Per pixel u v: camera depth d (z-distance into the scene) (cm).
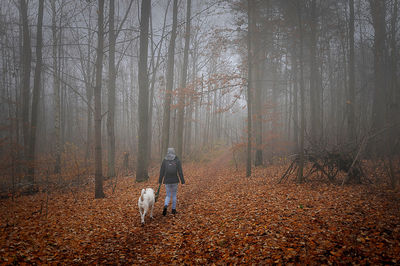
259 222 514
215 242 451
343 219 472
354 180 766
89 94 1980
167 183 643
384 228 413
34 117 1134
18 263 374
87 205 770
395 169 830
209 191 940
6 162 1034
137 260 409
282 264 348
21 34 1748
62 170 1473
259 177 1097
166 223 585
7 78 1877
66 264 391
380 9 1292
